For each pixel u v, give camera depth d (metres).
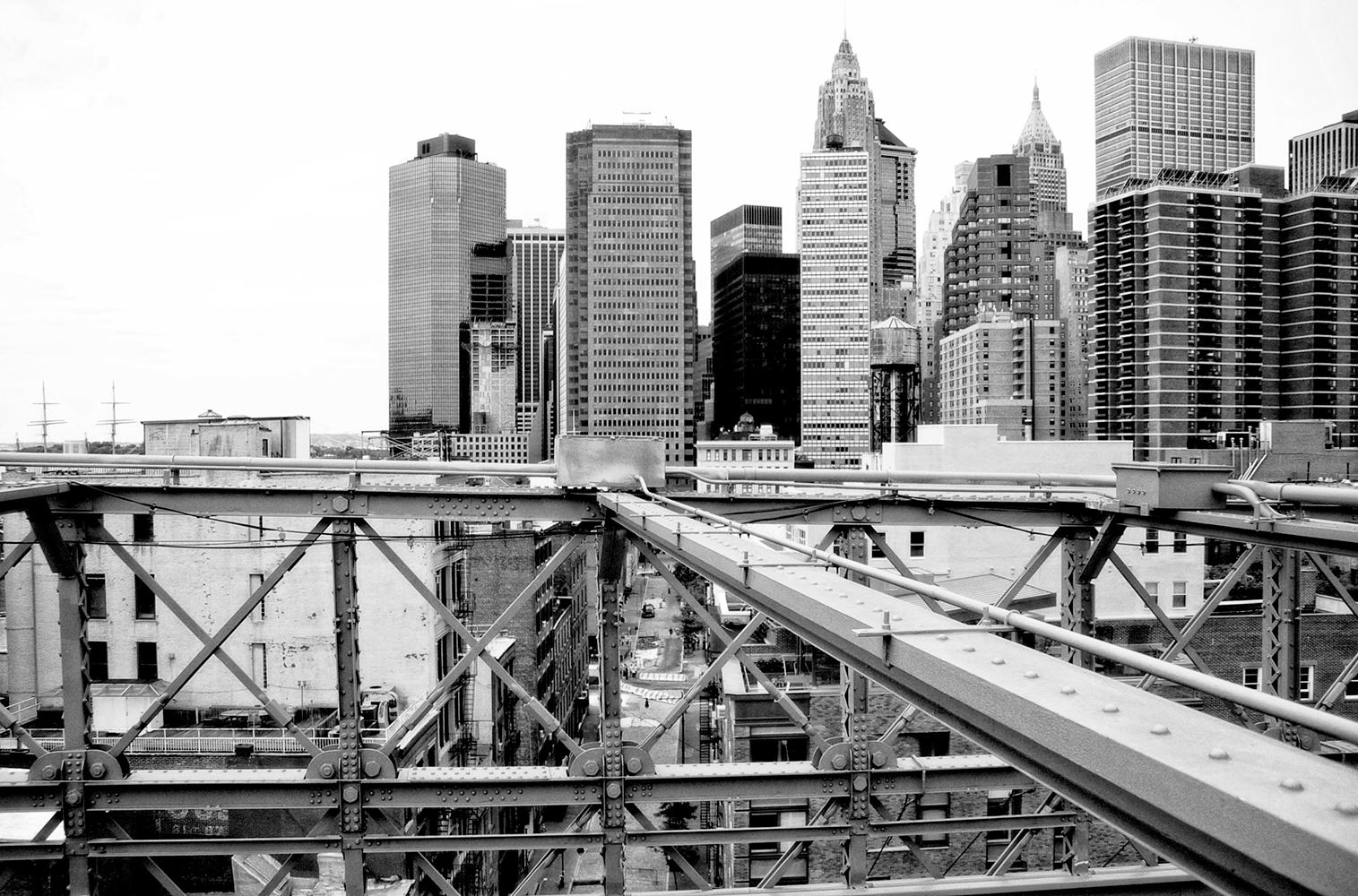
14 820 21.45
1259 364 159.62
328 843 9.61
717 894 9.57
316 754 9.73
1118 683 3.07
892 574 4.73
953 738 23.41
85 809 9.58
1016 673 3.27
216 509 10.18
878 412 185.12
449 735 33.69
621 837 9.73
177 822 24.16
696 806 36.25
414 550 30.75
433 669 31.06
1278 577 10.33
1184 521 9.86
